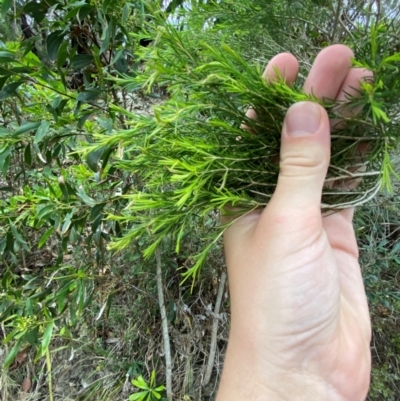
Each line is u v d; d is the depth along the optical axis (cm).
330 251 19
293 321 18
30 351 43
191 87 14
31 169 37
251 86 13
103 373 42
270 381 19
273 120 15
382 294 39
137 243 30
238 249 20
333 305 19
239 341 20
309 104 14
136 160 15
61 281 34
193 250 36
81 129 26
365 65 11
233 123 16
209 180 14
